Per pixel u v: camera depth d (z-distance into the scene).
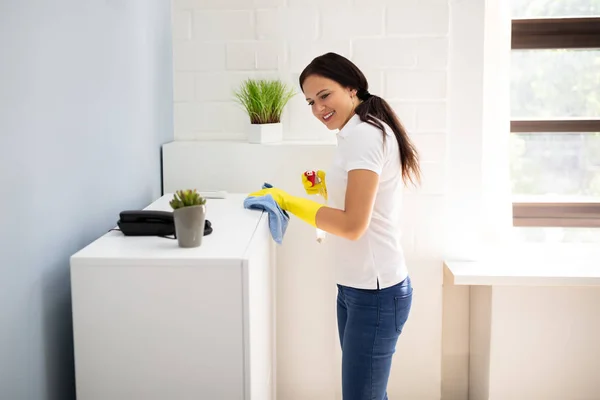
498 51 2.77
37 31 1.57
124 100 2.21
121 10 2.17
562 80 2.99
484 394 2.84
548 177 3.05
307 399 2.80
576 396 2.80
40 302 1.61
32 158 1.55
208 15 2.81
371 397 2.08
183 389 1.63
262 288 1.95
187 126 2.88
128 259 1.59
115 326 1.61
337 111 2.07
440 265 2.86
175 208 1.68
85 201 1.87
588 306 2.76
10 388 1.47
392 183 1.99
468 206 2.85
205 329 1.61
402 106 2.80
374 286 2.00
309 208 2.01
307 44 2.80
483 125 2.81
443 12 2.74
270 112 2.73
